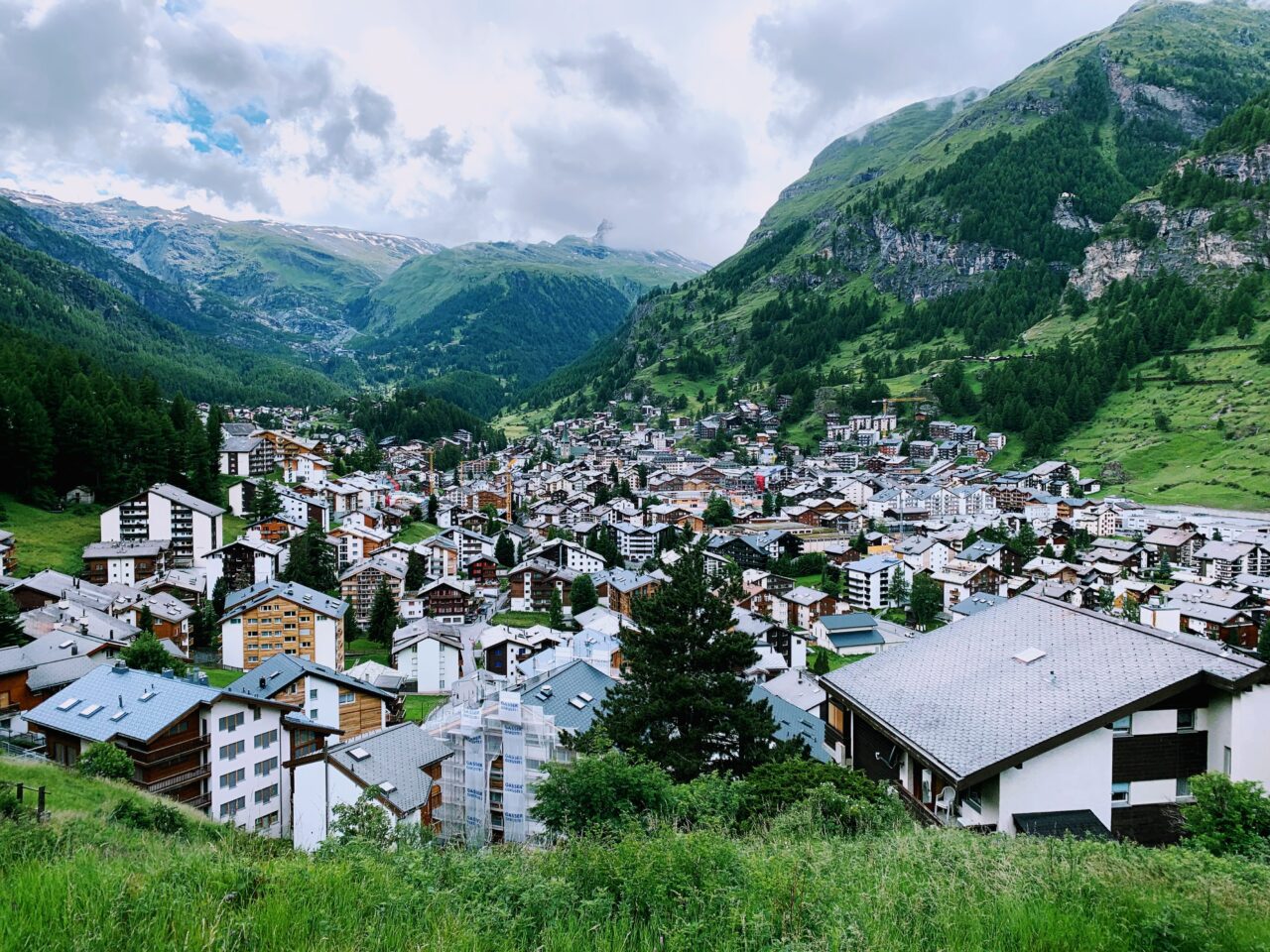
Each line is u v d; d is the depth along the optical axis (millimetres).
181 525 134375
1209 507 187000
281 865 14016
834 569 162375
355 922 11766
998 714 25953
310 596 103188
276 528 149500
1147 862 16750
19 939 9930
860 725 32312
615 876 14531
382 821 28281
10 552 109875
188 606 108312
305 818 47281
